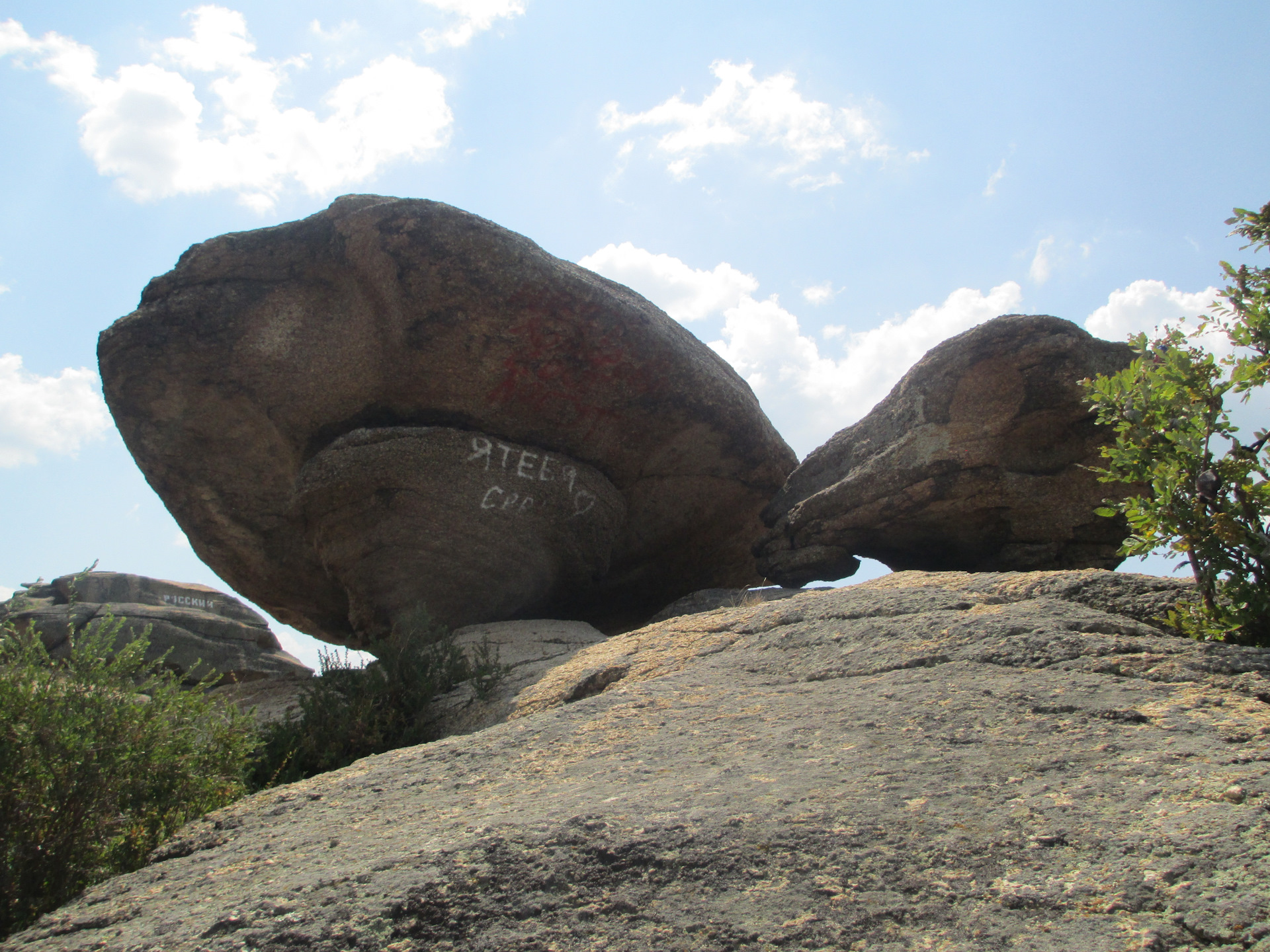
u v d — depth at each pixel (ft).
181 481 32.24
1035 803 8.01
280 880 8.64
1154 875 6.72
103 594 57.31
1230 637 13.08
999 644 13.02
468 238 27.99
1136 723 9.86
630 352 30.35
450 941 6.91
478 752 12.30
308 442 30.91
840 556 32.91
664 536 35.81
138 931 8.11
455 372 29.76
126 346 30.35
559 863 7.63
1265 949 5.85
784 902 6.95
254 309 30.01
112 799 12.92
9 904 11.68
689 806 8.54
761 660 15.06
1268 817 7.19
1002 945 6.30
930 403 29.25
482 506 30.14
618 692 13.98
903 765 9.24
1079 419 28.07
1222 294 13.88
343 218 28.89
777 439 36.81
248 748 15.20
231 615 62.95
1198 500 13.16
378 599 29.60
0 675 12.67
